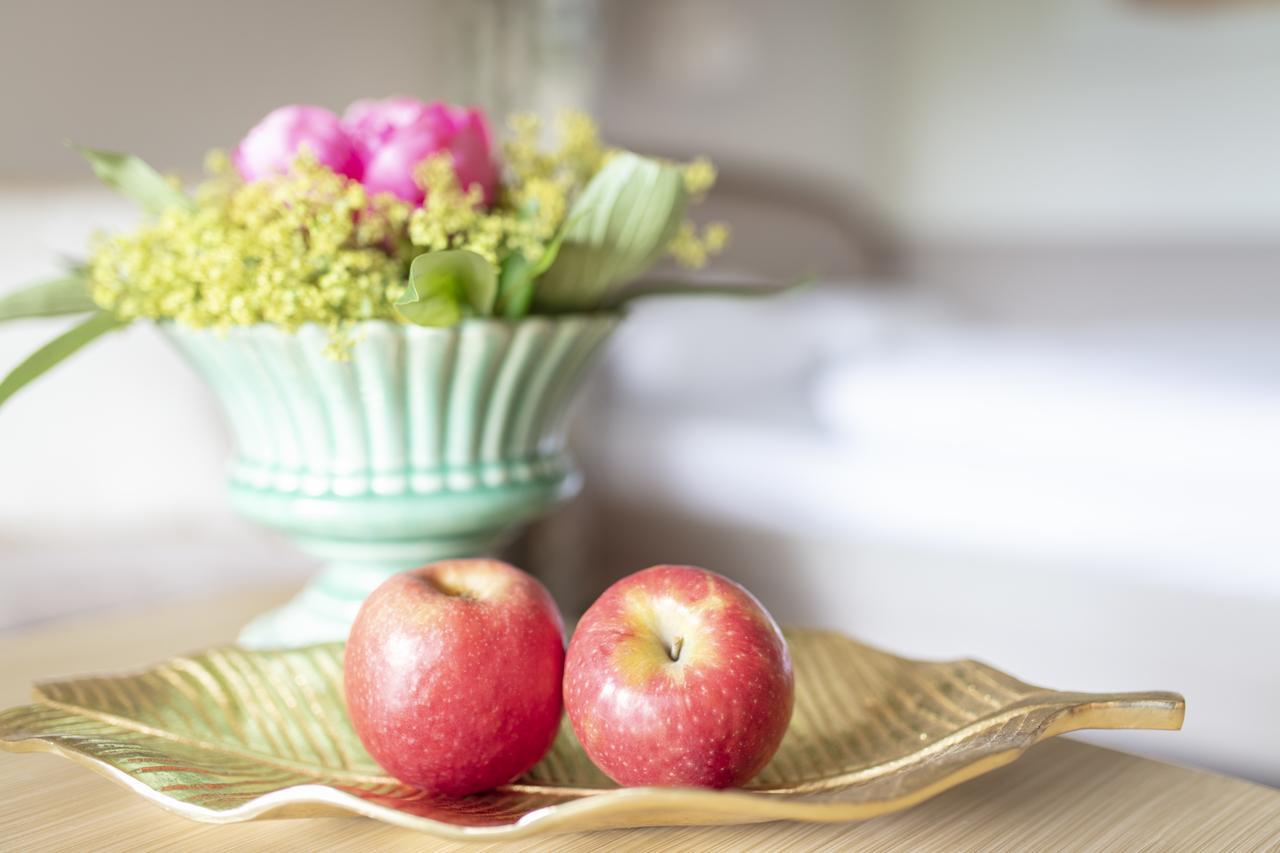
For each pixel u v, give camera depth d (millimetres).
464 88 1989
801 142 2344
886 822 631
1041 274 2133
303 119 743
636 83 2145
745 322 1860
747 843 612
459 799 636
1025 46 2295
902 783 569
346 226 703
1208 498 1241
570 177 804
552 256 711
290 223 700
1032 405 1435
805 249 2139
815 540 1499
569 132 807
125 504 1184
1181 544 1241
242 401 760
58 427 1158
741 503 1569
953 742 635
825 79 2346
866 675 716
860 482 1461
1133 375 1431
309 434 749
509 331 734
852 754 662
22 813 636
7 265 1188
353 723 632
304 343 715
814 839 615
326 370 723
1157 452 1316
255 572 1178
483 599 626
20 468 1144
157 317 739
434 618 612
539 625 626
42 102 1465
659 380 1802
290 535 787
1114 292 1998
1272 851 612
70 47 1493
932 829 626
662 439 1658
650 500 1671
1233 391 1324
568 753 677
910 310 1940
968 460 1411
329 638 772
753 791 638
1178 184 2207
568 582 1717
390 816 563
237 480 783
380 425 743
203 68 1669
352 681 624
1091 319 1849
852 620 1471
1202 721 1232
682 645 609
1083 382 1439
